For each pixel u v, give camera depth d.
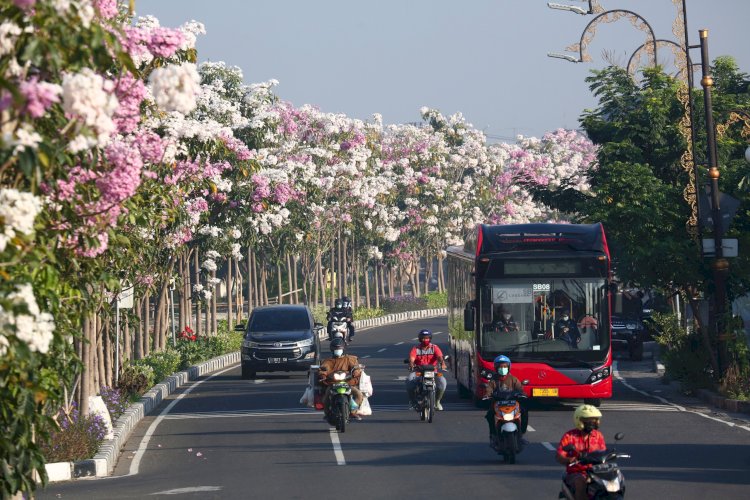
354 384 29.06
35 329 10.20
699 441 25.48
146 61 18.62
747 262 37.94
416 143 106.44
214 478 21.45
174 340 55.34
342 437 27.56
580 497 14.64
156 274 39.22
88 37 10.66
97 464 22.69
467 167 113.00
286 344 47.91
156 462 24.52
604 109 42.28
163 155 16.48
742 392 34.03
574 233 32.12
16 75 10.55
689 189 37.25
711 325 38.75
